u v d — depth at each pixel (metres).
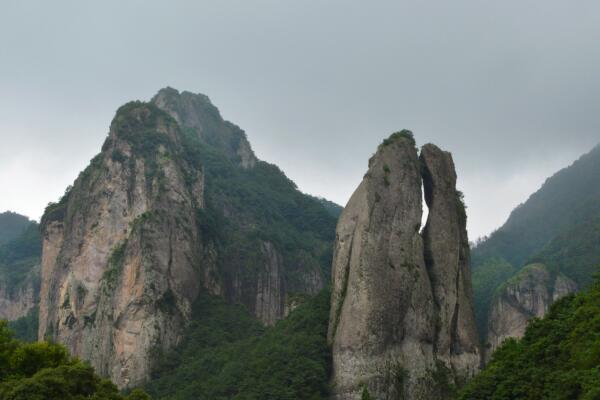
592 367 56.44
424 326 93.81
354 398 88.56
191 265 131.50
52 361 62.41
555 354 63.31
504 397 62.00
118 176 139.12
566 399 55.28
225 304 133.25
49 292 141.75
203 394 98.94
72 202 145.25
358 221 97.62
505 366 66.56
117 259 129.00
